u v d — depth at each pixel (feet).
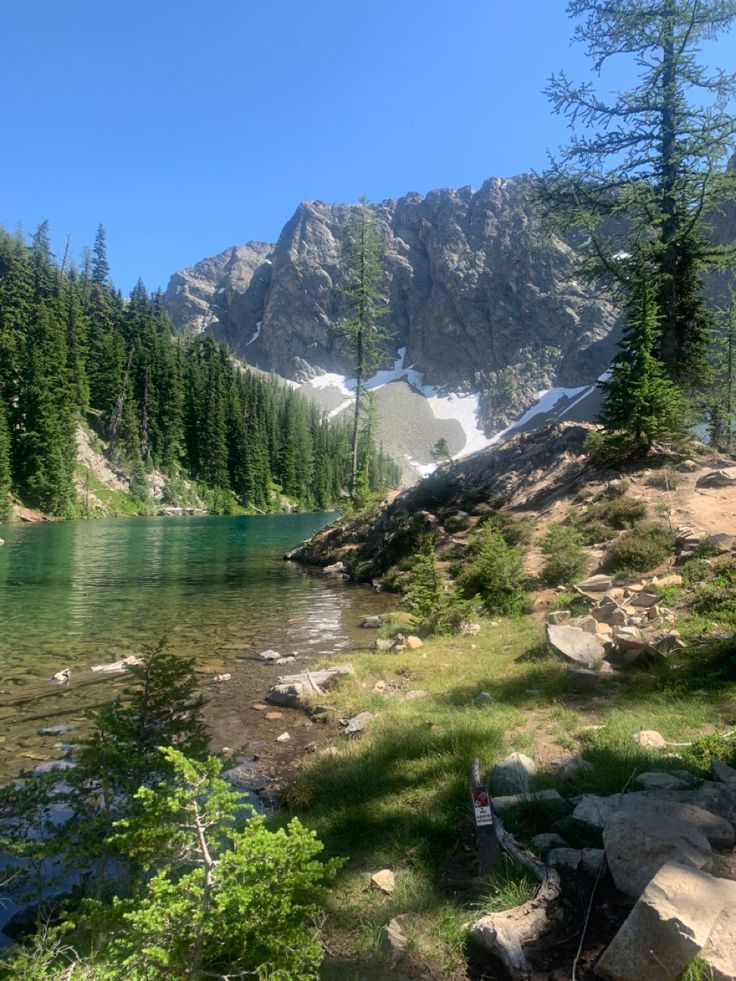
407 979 11.28
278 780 22.95
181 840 11.73
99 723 16.85
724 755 18.81
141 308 340.59
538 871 13.25
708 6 78.43
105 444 287.48
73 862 14.52
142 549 118.52
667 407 68.13
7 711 30.42
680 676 27.53
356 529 100.12
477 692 28.99
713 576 40.01
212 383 361.30
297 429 422.41
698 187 79.92
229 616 55.16
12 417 226.79
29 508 219.61
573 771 19.03
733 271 91.40
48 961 10.90
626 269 84.53
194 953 9.68
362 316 150.82
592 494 66.69
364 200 151.23
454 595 47.67
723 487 58.85
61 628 49.85
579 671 28.02
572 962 11.00
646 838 12.78
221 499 326.65
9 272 263.49
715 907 10.37
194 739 18.78
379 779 20.49
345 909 13.80
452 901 13.35
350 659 38.63
